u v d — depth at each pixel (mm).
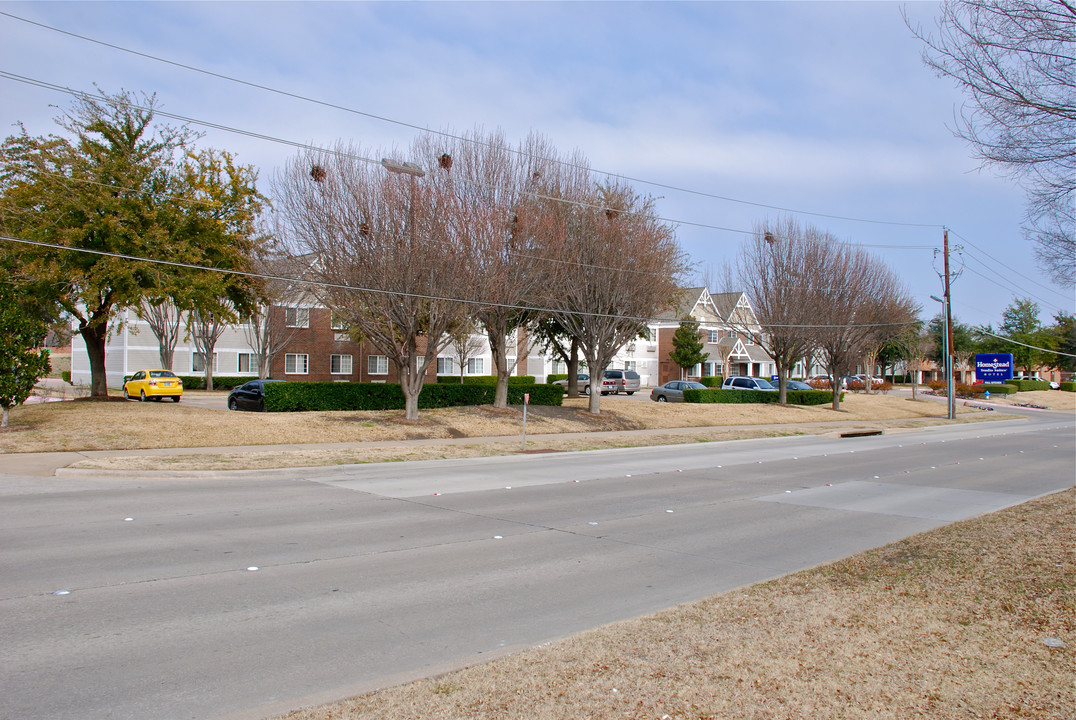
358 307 23578
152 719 4570
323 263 23297
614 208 28422
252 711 4680
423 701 4598
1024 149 8609
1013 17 7996
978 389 65125
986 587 7055
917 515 12477
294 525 10891
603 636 5824
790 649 5473
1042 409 57906
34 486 14258
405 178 23641
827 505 13461
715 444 26750
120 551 9008
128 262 23391
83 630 6172
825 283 38656
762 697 4613
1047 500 12695
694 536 10609
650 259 28438
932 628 5934
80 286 23734
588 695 4645
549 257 26156
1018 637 5695
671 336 71938
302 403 27734
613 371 55688
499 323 28359
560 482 16156
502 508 12742
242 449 19875
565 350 37688
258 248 26688
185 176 26344
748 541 10305
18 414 22281
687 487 15602
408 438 23688
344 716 4406
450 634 6238
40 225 23078
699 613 6441
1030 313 82062
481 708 4473
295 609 6848
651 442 25406
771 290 39375
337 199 22984
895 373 100188
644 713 4383
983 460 21719
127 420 21828
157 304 24984
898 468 19547
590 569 8602
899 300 48500
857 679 4898
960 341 81125
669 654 5383
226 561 8625
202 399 40062
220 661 5539
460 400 31859
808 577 7738
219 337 51531
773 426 33531
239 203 27547
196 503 12648
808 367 70750
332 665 5492
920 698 4605
